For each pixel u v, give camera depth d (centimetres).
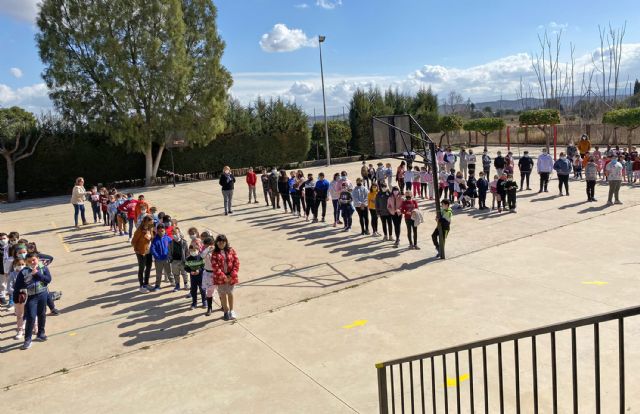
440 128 4459
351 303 941
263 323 876
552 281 986
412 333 796
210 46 3133
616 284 947
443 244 1178
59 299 1052
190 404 637
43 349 818
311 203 1684
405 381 647
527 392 596
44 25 2855
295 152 3834
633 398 567
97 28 2816
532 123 3303
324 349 763
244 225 1708
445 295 948
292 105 3850
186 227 1720
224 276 867
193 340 823
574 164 2289
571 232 1356
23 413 638
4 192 2911
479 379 634
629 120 2902
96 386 696
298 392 648
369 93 4284
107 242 1572
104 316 945
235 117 3597
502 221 1530
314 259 1245
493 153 3825
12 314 971
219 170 3566
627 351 676
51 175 3044
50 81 2862
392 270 1119
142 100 2958
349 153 4209
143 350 797
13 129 2731
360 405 607
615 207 1623
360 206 1430
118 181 3244
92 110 2895
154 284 1120
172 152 3331
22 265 877
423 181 1952
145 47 2847
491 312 854
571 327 252
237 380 689
